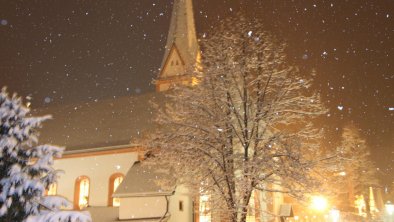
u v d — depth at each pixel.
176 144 23.86
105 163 37.97
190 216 32.69
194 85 25.72
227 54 25.11
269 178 23.33
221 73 24.78
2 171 18.50
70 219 16.56
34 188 17.83
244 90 24.77
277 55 24.95
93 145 40.41
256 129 23.91
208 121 24.55
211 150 24.03
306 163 22.78
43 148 19.47
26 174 18.14
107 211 33.59
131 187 31.52
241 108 25.64
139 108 43.12
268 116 24.00
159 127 37.50
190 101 24.88
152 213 30.41
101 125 42.88
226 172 23.47
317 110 24.75
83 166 38.72
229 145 23.84
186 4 60.84
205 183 23.77
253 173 22.48
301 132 23.64
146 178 32.06
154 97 43.69
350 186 49.59
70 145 41.66
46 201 18.25
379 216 49.09
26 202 17.84
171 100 42.06
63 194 38.59
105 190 37.16
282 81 24.66
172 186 27.50
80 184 38.75
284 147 23.06
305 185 22.69
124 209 31.20
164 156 24.92
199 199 27.16
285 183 23.12
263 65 24.84
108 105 45.38
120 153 37.69
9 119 19.28
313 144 23.81
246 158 23.47
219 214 24.45
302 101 24.30
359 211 49.62
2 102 19.56
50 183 19.17
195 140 23.84
